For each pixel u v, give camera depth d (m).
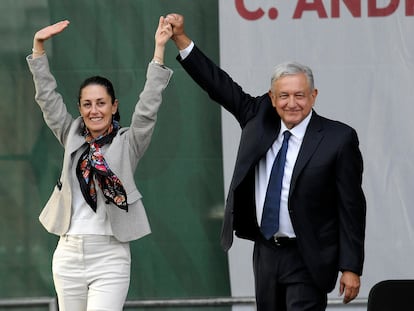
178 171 18.70
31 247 18.83
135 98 18.66
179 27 15.07
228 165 18.64
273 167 14.48
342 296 18.61
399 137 18.39
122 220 14.95
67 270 15.10
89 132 15.31
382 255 18.53
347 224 14.35
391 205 18.48
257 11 18.39
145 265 18.84
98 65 18.66
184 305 18.78
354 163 14.33
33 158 18.75
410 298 14.09
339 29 18.33
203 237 18.77
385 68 18.34
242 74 18.47
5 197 18.78
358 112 18.39
